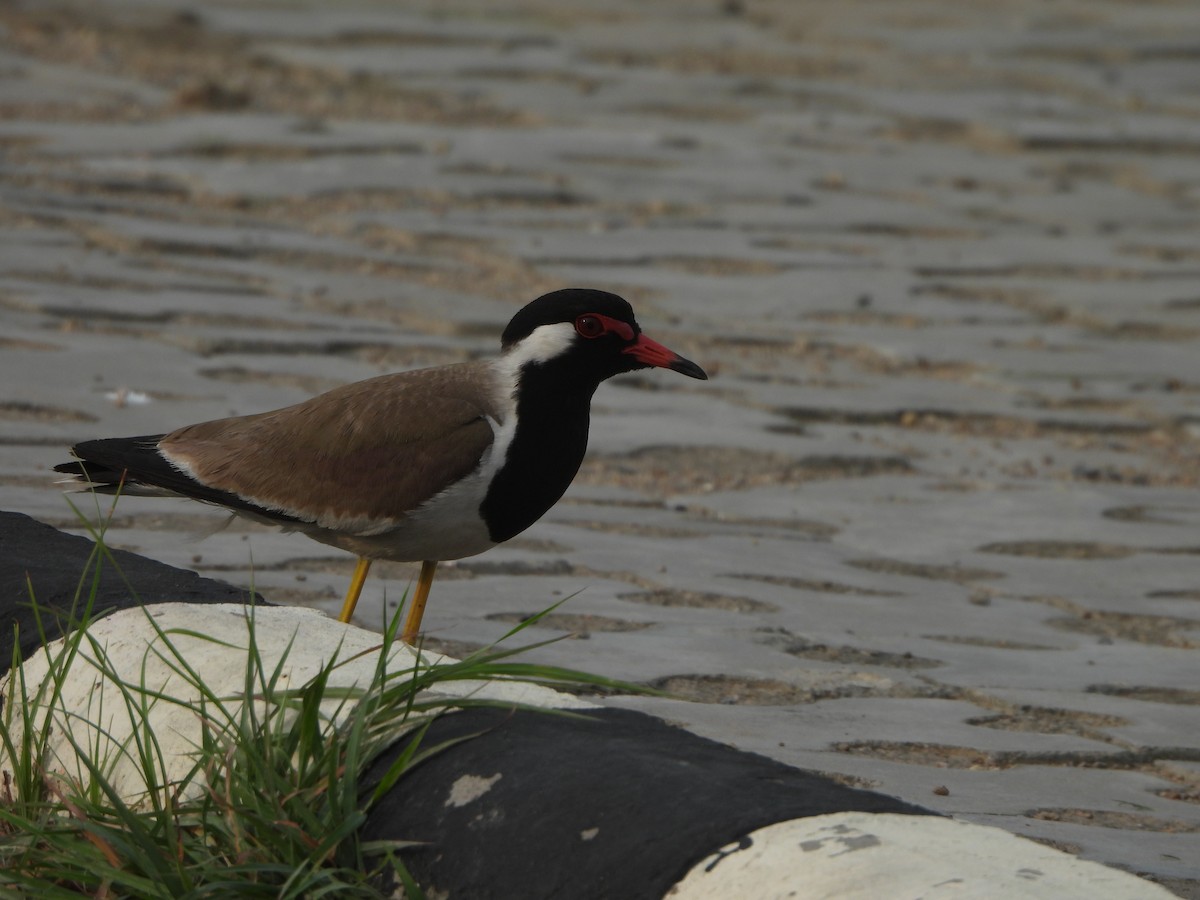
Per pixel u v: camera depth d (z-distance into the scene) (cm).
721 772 562
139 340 1532
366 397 859
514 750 591
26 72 2827
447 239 2028
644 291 1881
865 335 1786
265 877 573
